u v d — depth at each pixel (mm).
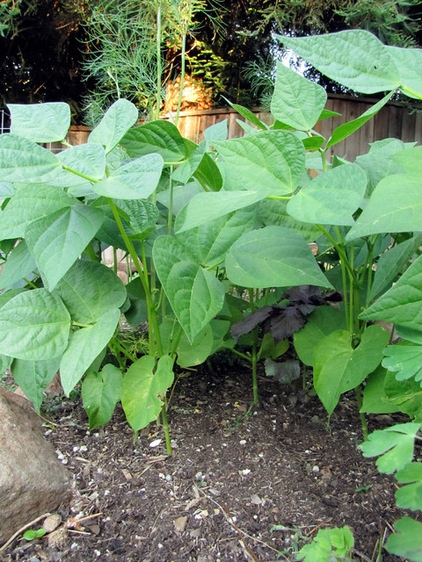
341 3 4094
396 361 784
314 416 1309
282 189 808
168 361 1071
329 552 773
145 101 1634
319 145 984
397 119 4617
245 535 934
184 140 1055
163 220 1318
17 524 968
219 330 1279
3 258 1278
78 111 4531
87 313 1070
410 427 719
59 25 4301
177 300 911
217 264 1040
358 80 793
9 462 985
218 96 4629
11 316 1007
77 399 1436
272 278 979
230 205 762
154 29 1368
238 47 4434
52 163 794
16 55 4789
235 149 836
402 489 633
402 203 675
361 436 1218
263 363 1632
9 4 4227
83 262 1103
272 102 969
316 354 1034
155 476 1089
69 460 1144
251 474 1089
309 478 1074
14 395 1269
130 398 1095
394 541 608
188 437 1217
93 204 1071
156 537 938
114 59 1471
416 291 725
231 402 1381
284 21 4180
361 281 1180
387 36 4000
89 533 955
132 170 796
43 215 959
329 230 1134
